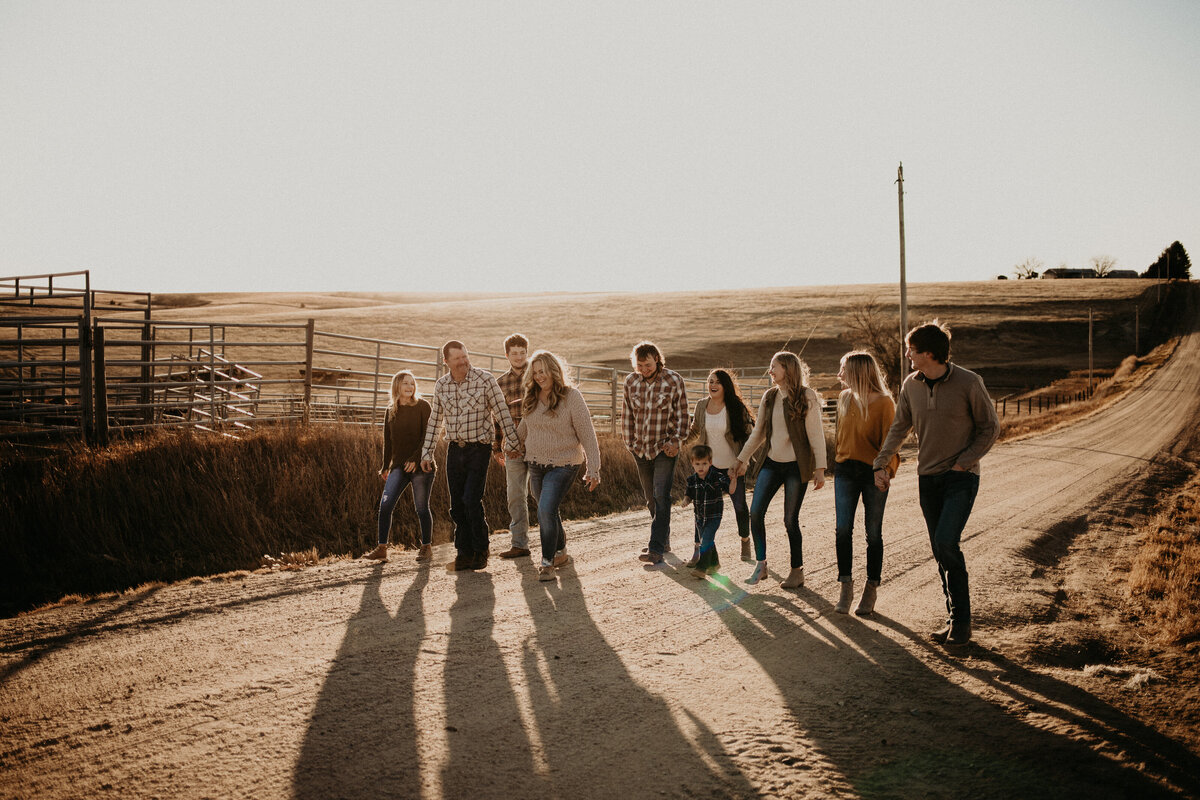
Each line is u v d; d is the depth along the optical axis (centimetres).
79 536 656
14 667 402
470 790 284
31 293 1205
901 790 291
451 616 504
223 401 1104
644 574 635
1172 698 394
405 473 684
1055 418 3353
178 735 325
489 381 638
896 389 3788
